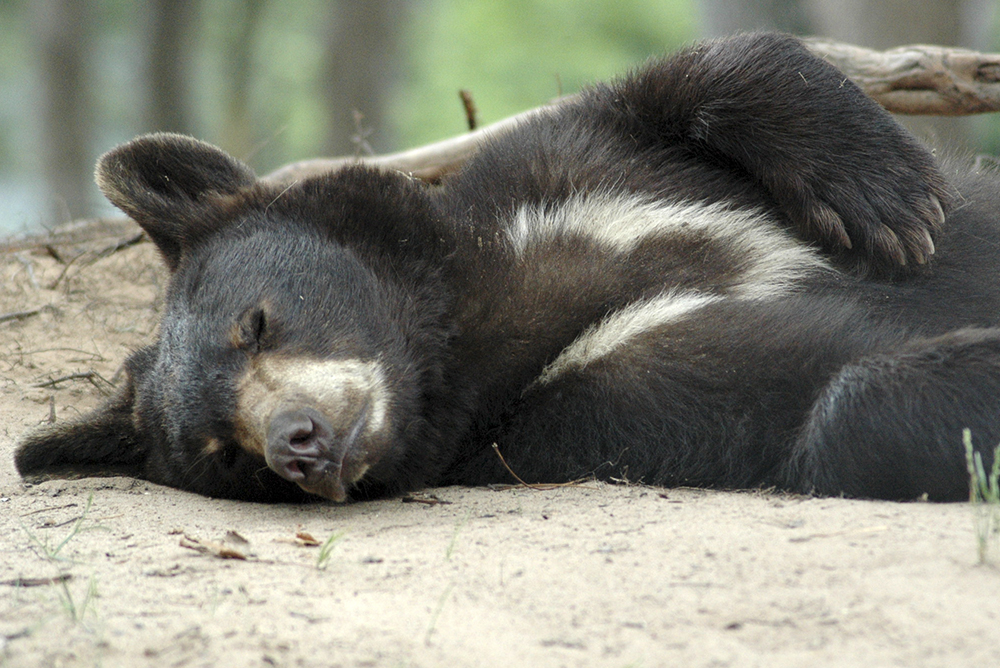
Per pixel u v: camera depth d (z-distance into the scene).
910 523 6.71
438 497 8.57
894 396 7.80
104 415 9.39
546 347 8.98
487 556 6.72
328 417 7.83
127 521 8.07
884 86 13.83
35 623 5.91
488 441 9.02
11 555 7.27
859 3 25.78
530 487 8.67
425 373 8.77
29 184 48.25
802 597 5.75
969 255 9.50
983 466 7.59
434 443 8.80
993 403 7.64
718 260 9.15
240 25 44.62
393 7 40.19
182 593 6.29
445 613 5.85
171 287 9.25
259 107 51.25
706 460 8.48
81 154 42.28
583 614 5.77
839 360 8.27
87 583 6.55
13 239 16.30
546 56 53.41
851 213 9.07
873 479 7.85
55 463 9.40
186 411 8.41
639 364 8.71
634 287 9.03
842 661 5.11
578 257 9.13
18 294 15.05
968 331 8.12
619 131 9.78
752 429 8.38
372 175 9.27
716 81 9.43
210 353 8.36
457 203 9.45
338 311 8.48
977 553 6.08
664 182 9.51
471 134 14.66
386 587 6.29
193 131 43.16
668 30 53.66
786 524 6.90
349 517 8.12
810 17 27.38
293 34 52.00
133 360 9.68
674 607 5.77
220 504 8.62
